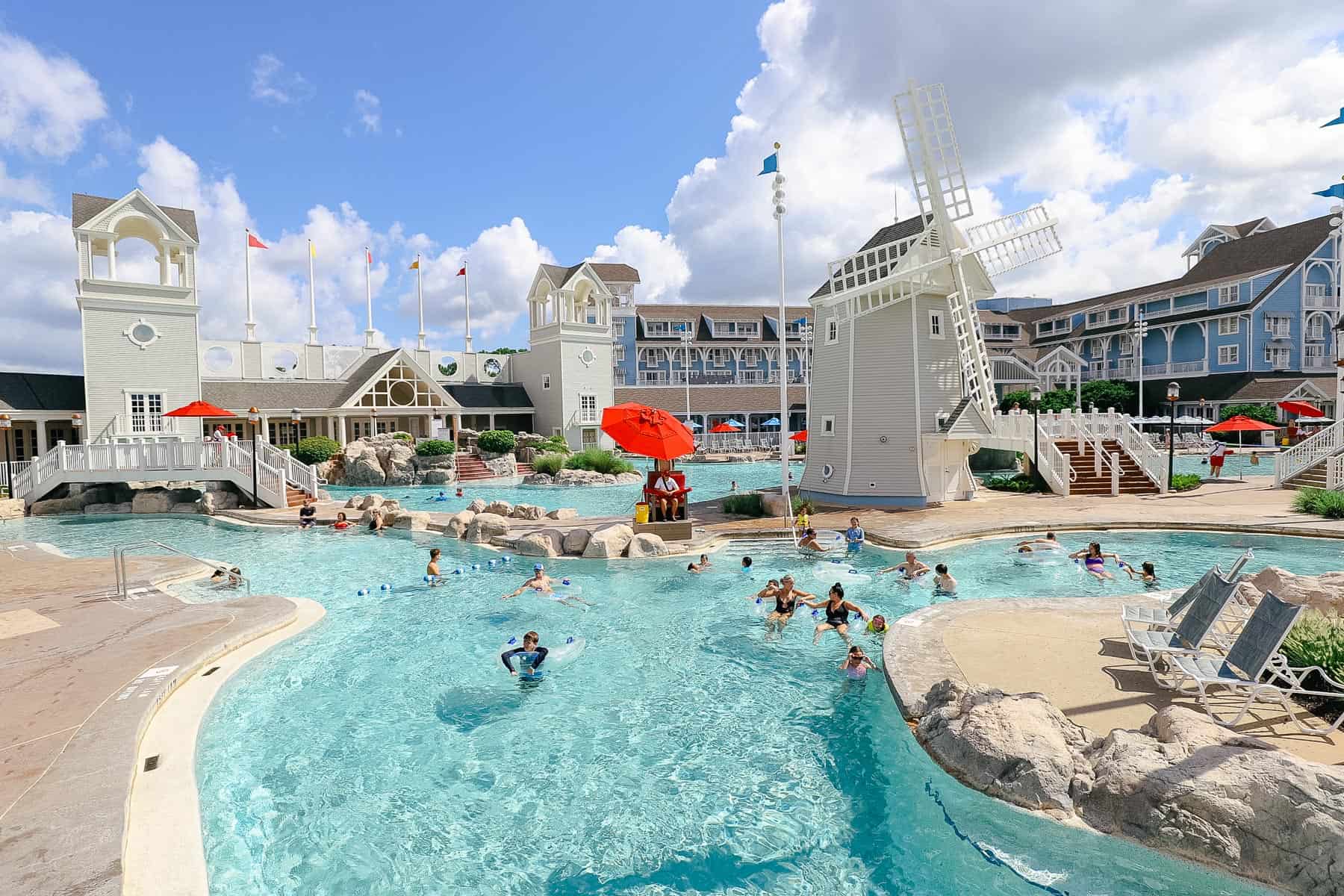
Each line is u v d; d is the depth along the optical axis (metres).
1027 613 11.98
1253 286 58.09
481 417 62.00
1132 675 9.03
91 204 37.81
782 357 22.53
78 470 30.39
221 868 6.23
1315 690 7.81
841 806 7.19
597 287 60.91
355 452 41.84
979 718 7.48
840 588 12.95
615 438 21.03
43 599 13.72
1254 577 12.12
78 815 6.11
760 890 5.95
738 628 13.16
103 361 37.47
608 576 17.33
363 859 6.41
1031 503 26.61
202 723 8.79
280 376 54.59
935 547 19.81
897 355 27.09
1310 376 57.06
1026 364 72.31
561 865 6.32
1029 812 6.49
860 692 9.98
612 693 10.13
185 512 30.11
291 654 11.71
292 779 7.78
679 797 7.39
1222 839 5.63
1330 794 5.51
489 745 8.57
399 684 10.48
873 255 28.78
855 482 27.78
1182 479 29.98
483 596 15.51
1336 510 21.39
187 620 12.23
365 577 17.36
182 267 39.91
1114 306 70.19
